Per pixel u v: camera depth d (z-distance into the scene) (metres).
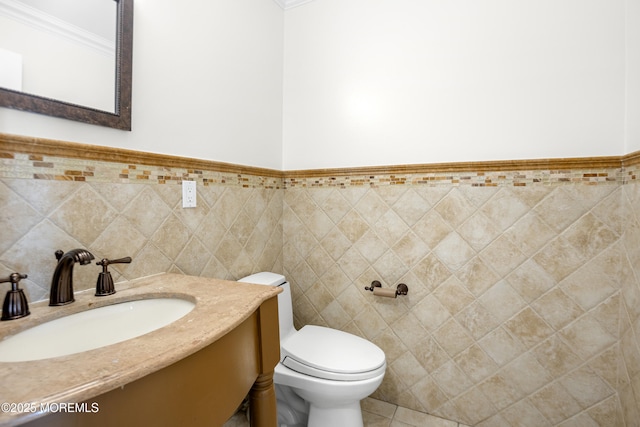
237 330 0.69
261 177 1.65
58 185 0.82
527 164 1.33
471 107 1.42
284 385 1.31
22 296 0.68
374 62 1.62
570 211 1.27
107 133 0.94
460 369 1.46
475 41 1.42
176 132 1.17
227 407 0.64
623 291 1.19
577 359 1.28
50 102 0.79
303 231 1.80
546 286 1.32
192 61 1.24
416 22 1.53
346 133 1.69
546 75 1.30
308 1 1.79
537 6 1.31
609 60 1.22
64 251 0.83
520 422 1.37
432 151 1.50
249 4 1.57
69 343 0.72
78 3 0.86
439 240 1.48
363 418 1.50
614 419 1.24
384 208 1.59
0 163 0.71
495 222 1.38
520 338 1.36
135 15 1.02
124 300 0.84
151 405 0.48
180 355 0.50
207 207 1.30
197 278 1.02
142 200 1.03
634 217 1.12
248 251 1.55
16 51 0.74
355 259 1.67
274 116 1.78
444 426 1.44
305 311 1.81
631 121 1.16
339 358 1.24
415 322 1.54
